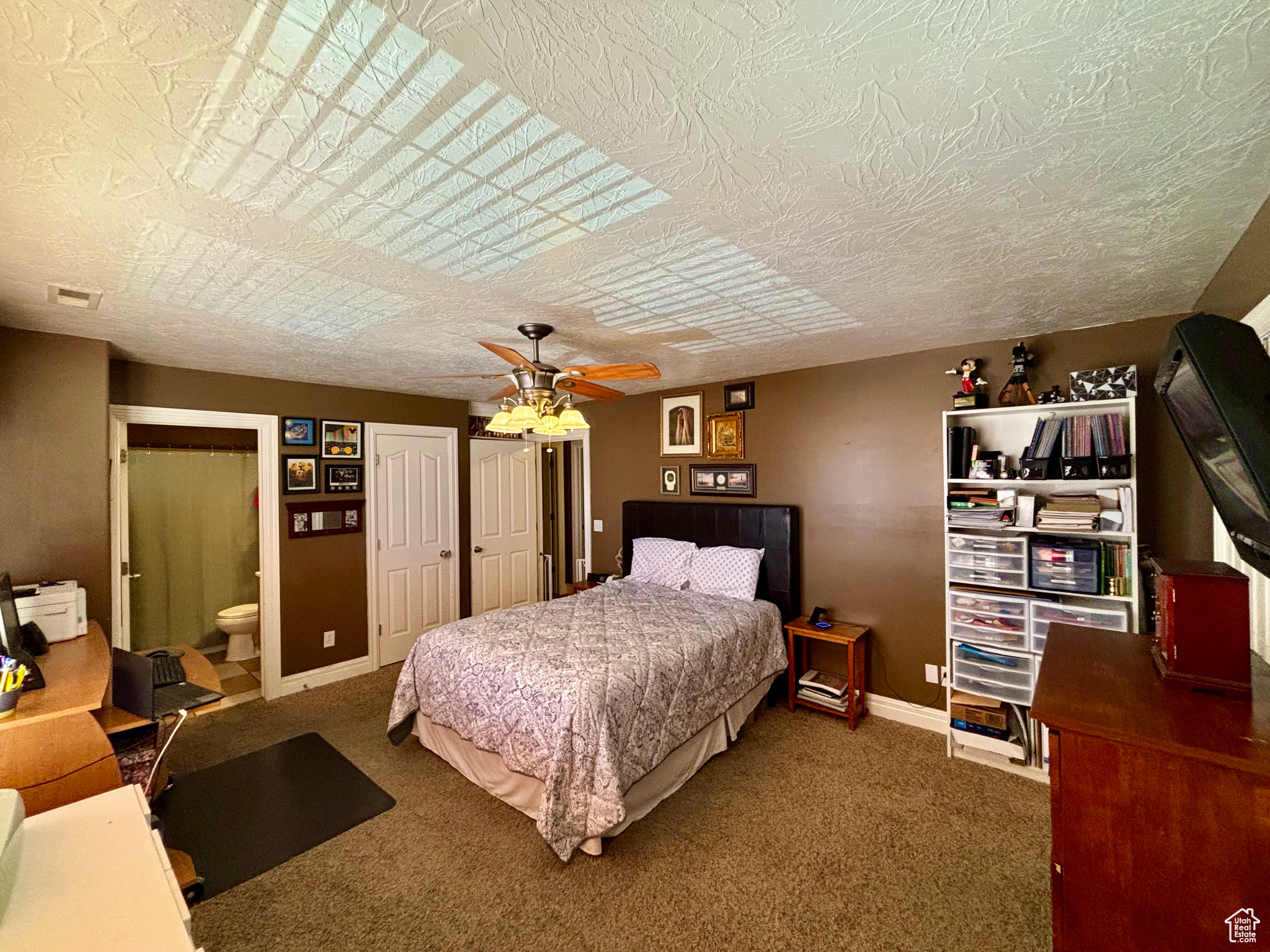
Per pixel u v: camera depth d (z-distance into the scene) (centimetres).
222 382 346
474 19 77
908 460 316
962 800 240
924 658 313
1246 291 156
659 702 235
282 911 182
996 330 265
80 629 220
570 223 144
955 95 95
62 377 242
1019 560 258
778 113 100
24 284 181
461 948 166
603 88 92
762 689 321
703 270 178
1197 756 89
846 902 182
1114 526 241
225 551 477
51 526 237
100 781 155
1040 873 195
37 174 115
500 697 234
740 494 389
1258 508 93
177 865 187
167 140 104
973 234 154
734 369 361
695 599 346
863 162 117
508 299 204
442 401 472
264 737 311
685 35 81
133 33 78
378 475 427
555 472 606
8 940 68
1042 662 133
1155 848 94
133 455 435
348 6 74
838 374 343
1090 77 90
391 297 200
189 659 254
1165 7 75
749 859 204
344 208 133
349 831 225
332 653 399
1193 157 115
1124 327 251
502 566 525
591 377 243
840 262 173
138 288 186
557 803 200
